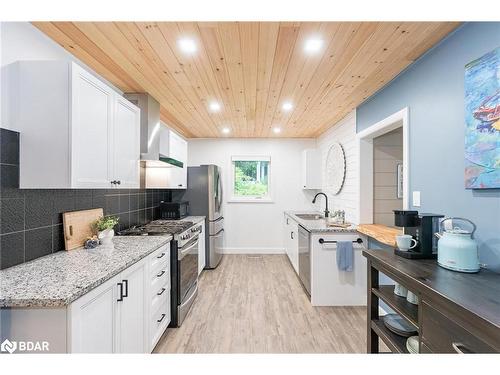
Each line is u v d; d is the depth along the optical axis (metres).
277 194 5.38
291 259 4.39
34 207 1.66
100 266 1.53
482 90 1.44
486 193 1.46
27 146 1.52
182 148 4.01
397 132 3.23
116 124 2.05
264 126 4.36
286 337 2.33
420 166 2.03
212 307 2.93
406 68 2.21
